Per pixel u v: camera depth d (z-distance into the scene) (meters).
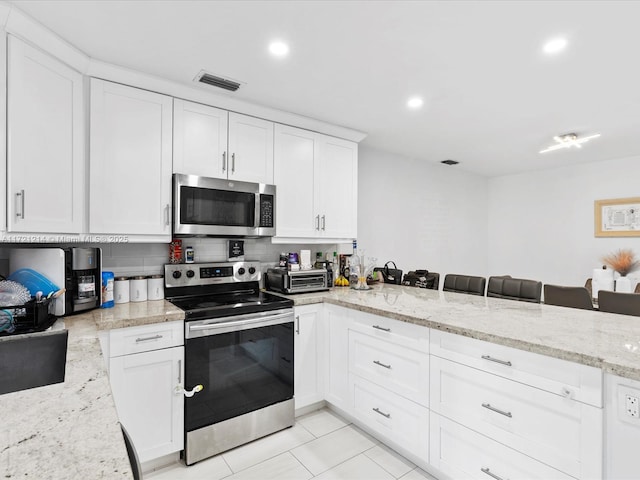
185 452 1.87
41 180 1.58
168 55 1.78
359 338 2.14
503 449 1.41
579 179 4.33
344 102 2.40
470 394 1.54
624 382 1.09
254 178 2.43
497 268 5.08
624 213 3.98
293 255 2.84
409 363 1.82
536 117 2.70
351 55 1.79
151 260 2.32
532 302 2.33
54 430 0.62
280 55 1.79
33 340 1.40
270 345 2.17
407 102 2.40
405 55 1.80
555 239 4.53
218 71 1.95
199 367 1.90
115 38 1.63
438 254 4.38
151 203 2.02
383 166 3.76
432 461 1.71
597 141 3.34
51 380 1.36
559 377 1.25
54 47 1.60
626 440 1.09
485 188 5.13
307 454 1.98
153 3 1.38
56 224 1.65
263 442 2.10
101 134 1.86
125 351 1.69
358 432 2.20
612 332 1.46
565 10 1.44
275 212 2.52
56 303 1.68
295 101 2.37
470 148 3.63
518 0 1.38
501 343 1.40
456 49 1.74
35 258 1.71
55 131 1.65
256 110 2.40
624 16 1.47
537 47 1.72
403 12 1.45
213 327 1.93
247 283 2.65
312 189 2.75
